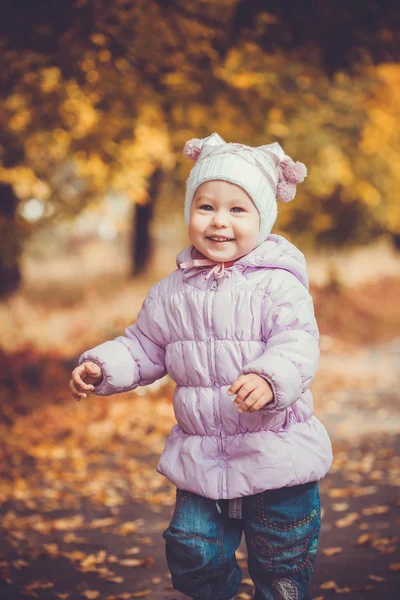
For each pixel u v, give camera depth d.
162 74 9.45
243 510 3.27
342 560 4.86
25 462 7.54
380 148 18.27
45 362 10.81
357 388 11.80
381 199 21.47
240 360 3.17
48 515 6.07
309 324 3.13
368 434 8.79
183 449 3.25
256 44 9.23
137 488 6.76
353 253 27.31
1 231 14.37
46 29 8.48
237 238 3.22
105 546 5.36
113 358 3.36
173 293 3.32
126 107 9.81
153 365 3.43
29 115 10.38
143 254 22.06
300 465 3.14
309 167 15.88
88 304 17.16
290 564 3.24
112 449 8.01
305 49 9.18
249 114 10.87
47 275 23.61
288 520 3.20
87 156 10.48
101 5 8.34
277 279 3.19
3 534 5.62
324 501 6.20
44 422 8.86
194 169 3.33
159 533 5.61
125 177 11.22
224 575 3.30
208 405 3.20
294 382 2.94
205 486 3.18
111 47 8.77
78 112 10.16
